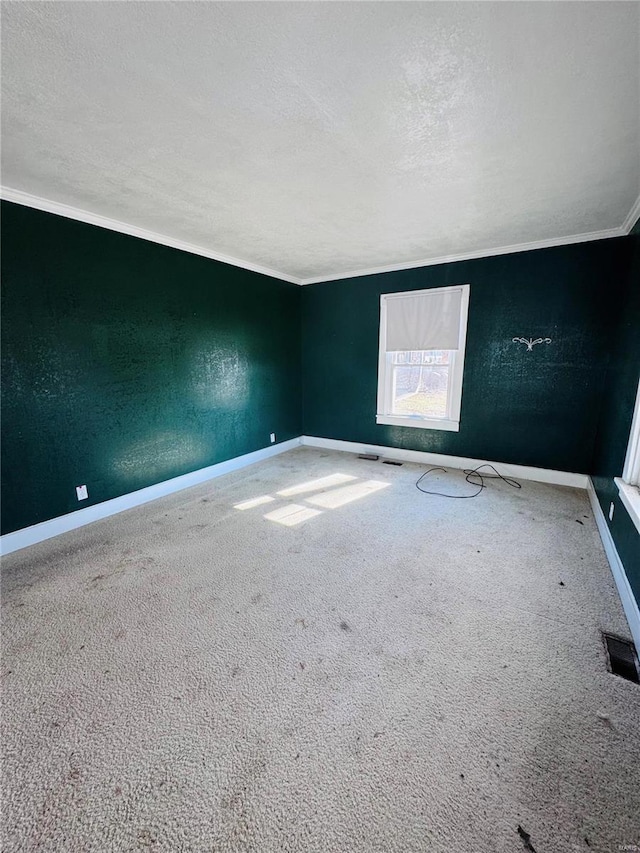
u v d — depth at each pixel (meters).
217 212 2.71
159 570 2.29
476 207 2.63
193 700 1.42
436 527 2.82
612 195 2.44
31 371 2.55
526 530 2.75
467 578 2.18
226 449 4.19
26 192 2.38
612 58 1.29
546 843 0.99
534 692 1.44
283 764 1.19
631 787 1.11
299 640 1.72
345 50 1.26
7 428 2.46
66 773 1.17
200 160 1.98
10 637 1.74
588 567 2.27
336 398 5.10
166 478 3.56
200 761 1.21
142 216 2.80
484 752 1.22
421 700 1.41
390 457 4.75
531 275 3.57
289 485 3.79
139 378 3.24
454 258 3.91
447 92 1.46
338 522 2.93
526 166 2.05
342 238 3.31
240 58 1.29
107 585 2.14
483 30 1.19
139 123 1.66
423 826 1.03
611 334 3.29
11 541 2.52
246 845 0.99
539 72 1.36
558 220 2.90
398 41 1.22
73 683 1.50
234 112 1.58
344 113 1.59
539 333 3.62
